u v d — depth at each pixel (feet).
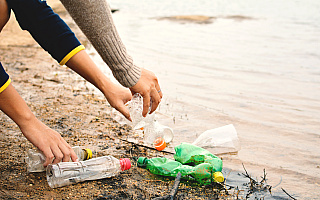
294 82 16.88
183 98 14.01
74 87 14.15
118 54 6.65
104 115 11.44
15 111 7.12
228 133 10.08
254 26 34.30
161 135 9.75
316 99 14.38
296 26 34.09
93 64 7.29
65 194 7.12
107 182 7.70
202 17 38.78
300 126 11.55
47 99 12.57
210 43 26.43
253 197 7.44
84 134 9.98
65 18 28.94
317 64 20.49
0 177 7.50
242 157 9.35
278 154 9.57
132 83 7.03
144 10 45.14
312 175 8.49
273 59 21.63
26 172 7.78
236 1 55.11
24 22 7.01
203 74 17.89
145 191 7.39
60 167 7.38
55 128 10.21
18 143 9.09
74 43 7.13
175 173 7.97
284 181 8.20
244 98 14.29
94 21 6.27
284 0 55.42
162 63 19.95
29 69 16.37
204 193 7.51
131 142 9.73
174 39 27.61
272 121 11.93
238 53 23.18
